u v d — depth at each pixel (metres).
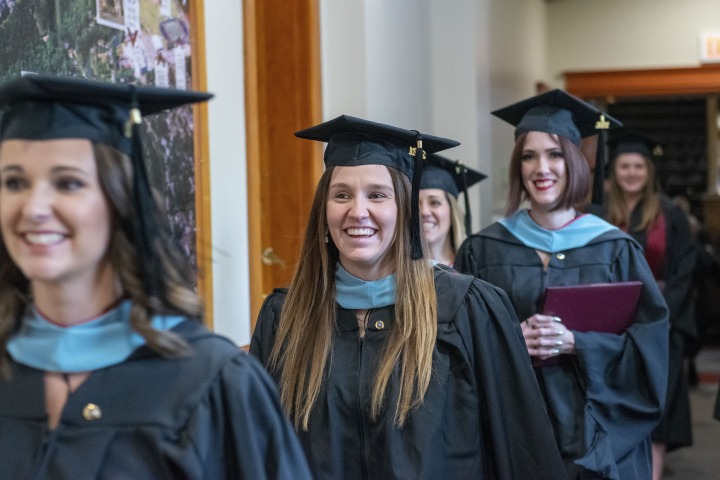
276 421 1.12
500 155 5.30
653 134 8.46
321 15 3.44
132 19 2.02
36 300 1.07
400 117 3.98
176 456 0.99
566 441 2.30
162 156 2.14
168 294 1.09
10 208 0.98
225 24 2.53
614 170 4.09
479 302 1.80
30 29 1.66
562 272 2.54
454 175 3.11
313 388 1.69
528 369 1.78
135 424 1.00
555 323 2.35
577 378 2.38
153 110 1.17
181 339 1.07
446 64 4.68
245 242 2.65
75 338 1.04
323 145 3.40
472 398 1.71
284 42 3.30
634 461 2.37
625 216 4.07
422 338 1.68
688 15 6.81
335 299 1.79
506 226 2.71
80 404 1.01
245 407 1.06
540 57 6.83
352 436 1.67
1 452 1.01
